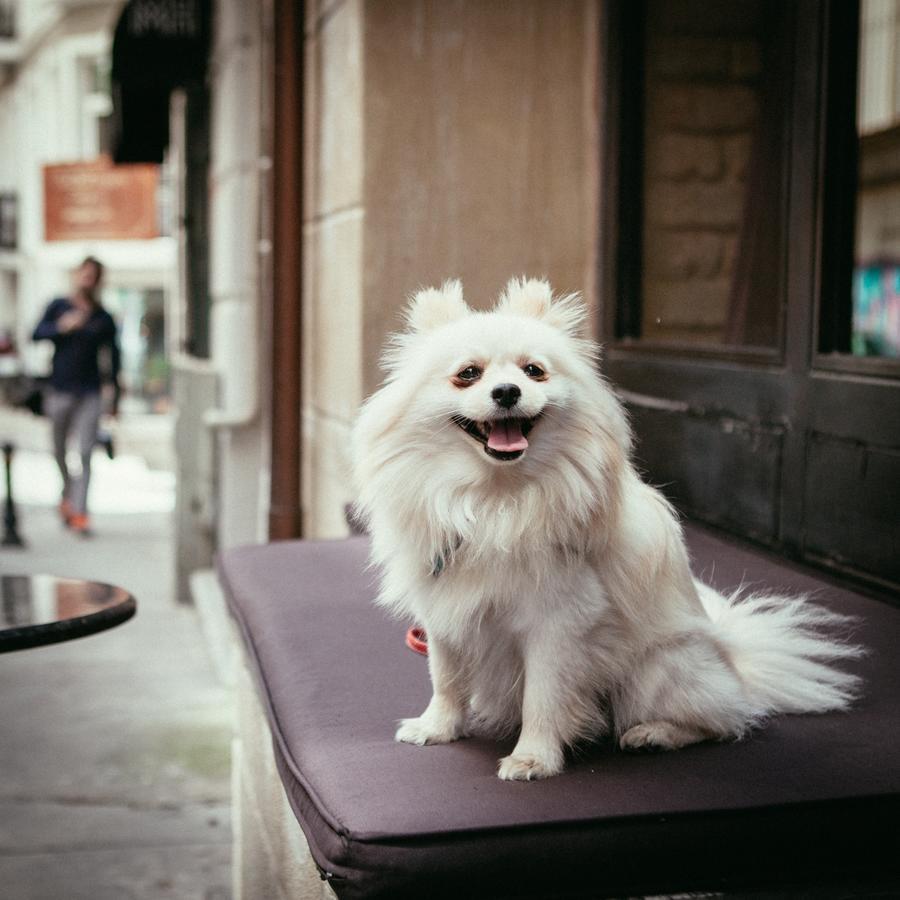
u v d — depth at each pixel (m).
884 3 3.96
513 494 2.30
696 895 2.09
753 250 4.82
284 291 6.45
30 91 26.08
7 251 26.81
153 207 19.89
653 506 2.52
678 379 5.05
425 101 5.52
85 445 11.26
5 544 10.66
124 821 4.92
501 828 2.02
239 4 7.84
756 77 4.84
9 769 5.46
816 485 4.03
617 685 2.46
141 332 21.12
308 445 6.78
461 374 2.31
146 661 7.23
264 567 4.25
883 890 2.16
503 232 5.65
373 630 3.41
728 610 2.86
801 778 2.25
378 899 1.98
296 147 6.35
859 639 3.22
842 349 4.04
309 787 2.26
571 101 5.68
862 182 4.03
